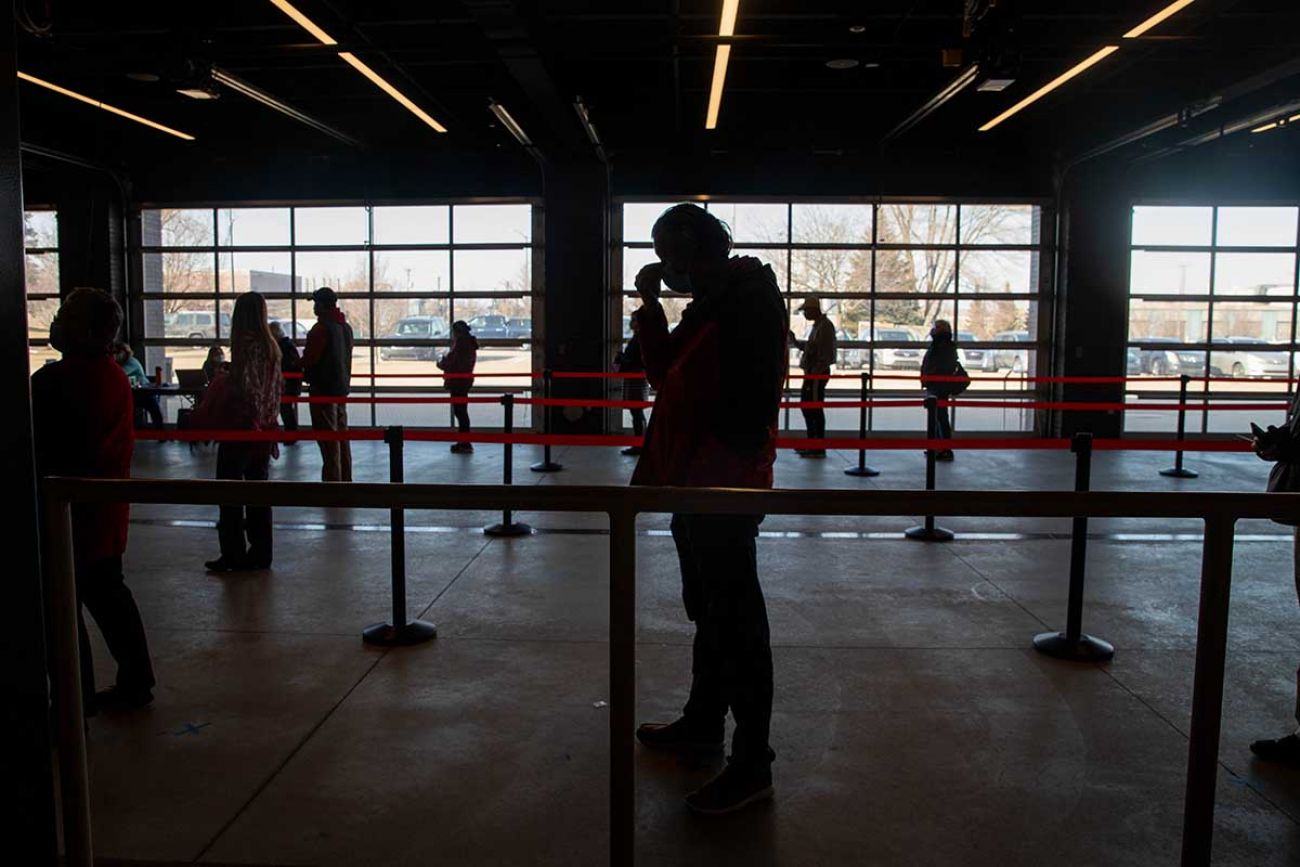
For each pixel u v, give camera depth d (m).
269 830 2.70
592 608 4.91
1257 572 5.74
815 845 2.62
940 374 11.65
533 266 14.66
